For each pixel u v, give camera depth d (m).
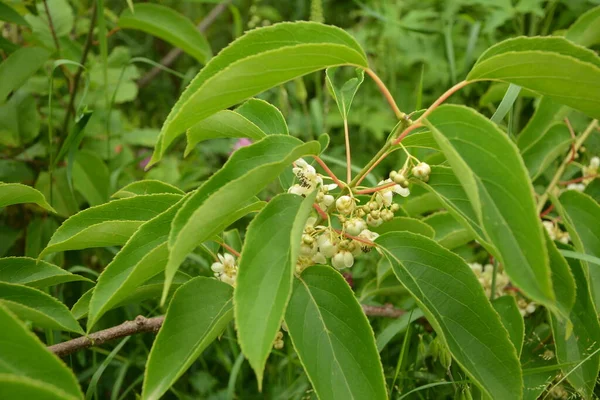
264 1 1.22
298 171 0.38
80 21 0.81
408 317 0.49
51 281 0.40
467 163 0.28
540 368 0.42
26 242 0.64
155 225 0.36
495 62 0.29
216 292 0.36
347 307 0.33
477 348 0.34
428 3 0.93
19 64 0.57
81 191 0.65
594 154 0.64
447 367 0.45
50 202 0.63
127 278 0.33
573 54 0.31
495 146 0.28
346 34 0.31
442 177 0.36
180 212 0.31
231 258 0.42
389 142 0.35
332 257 0.39
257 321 0.29
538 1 0.75
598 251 0.47
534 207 0.26
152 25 0.66
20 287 0.34
